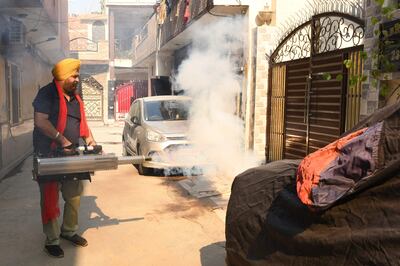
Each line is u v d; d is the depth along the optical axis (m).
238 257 3.01
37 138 4.20
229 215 3.23
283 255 2.61
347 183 2.33
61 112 4.21
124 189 7.03
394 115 2.41
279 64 7.51
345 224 2.25
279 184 2.97
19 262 3.96
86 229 4.91
